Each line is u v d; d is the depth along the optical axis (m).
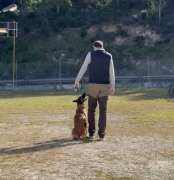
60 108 35.22
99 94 18.97
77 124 19.16
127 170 13.79
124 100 43.44
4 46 95.50
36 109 34.53
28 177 12.93
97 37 97.94
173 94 48.12
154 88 64.81
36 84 73.56
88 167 14.17
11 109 34.75
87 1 110.31
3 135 20.73
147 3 107.88
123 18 103.75
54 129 22.73
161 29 99.94
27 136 20.41
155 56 91.44
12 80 77.00
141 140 19.19
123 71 88.31
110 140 19.17
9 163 14.73
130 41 96.94
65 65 88.88
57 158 15.47
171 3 108.75
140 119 27.05
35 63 85.94
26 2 108.75
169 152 16.56
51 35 98.81
